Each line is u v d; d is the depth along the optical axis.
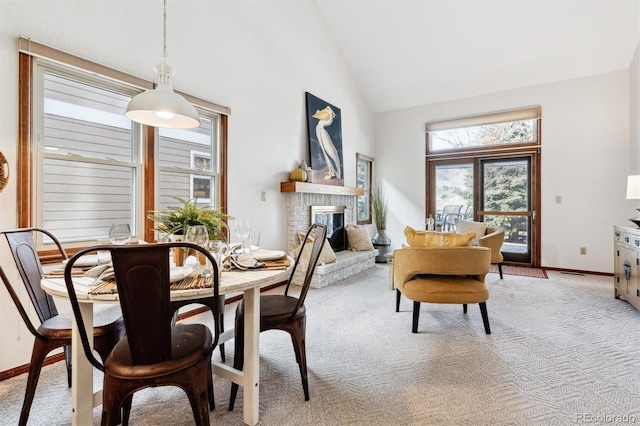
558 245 4.71
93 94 2.37
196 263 1.75
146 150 2.66
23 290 1.99
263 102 3.77
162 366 1.18
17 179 1.95
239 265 1.58
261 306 1.79
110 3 2.37
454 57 4.81
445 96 5.48
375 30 4.76
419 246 2.70
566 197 4.64
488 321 2.55
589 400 1.64
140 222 2.62
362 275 4.57
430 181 5.77
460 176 5.50
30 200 2.01
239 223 1.95
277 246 3.99
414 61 5.06
